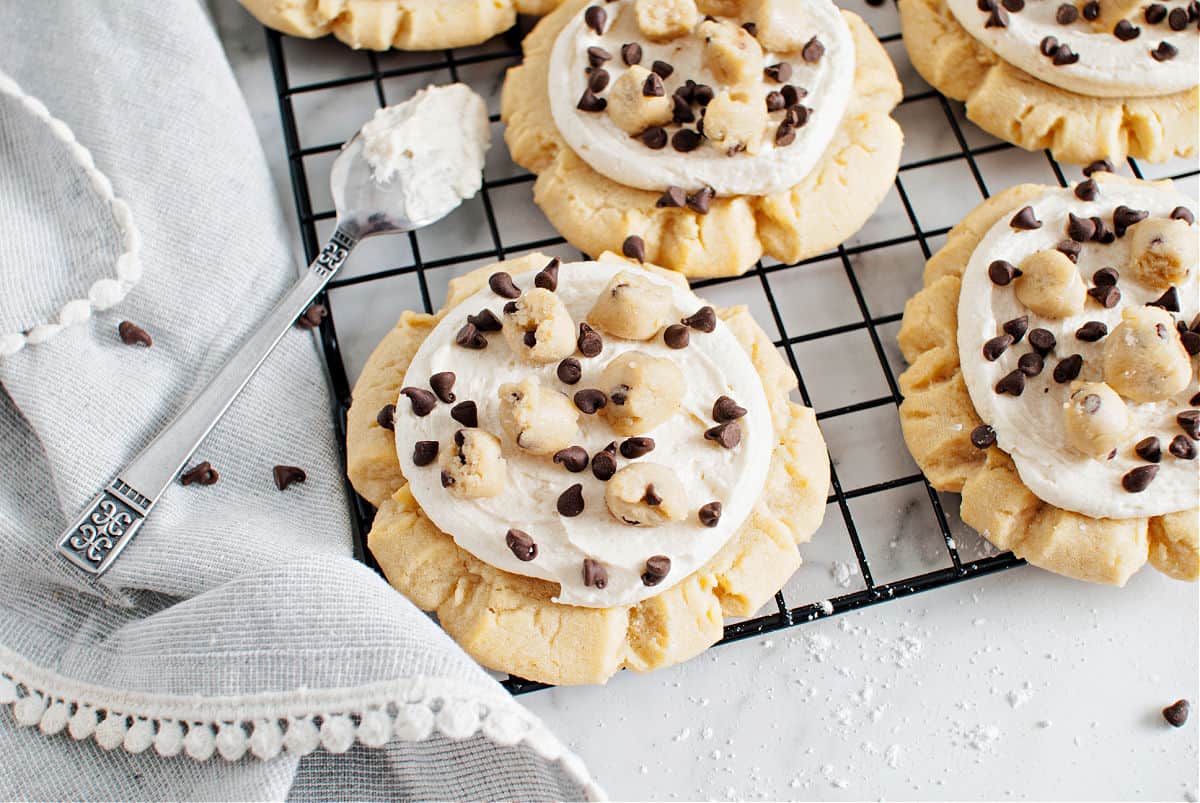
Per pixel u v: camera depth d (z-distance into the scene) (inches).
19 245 15.9
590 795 14.1
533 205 17.3
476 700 14.1
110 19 17.0
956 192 17.6
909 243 17.4
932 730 15.6
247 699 14.3
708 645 15.1
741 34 16.3
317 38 17.9
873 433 16.6
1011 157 17.7
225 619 14.6
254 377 16.0
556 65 16.7
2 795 14.6
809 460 15.6
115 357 15.9
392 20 17.3
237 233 16.4
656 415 15.0
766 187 16.3
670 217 16.4
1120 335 15.3
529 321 15.2
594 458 15.0
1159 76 16.7
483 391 15.3
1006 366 15.7
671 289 15.6
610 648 15.0
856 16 17.5
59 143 16.2
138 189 16.4
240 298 16.3
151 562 15.2
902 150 17.7
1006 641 15.9
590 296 15.7
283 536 15.5
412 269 17.0
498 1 17.4
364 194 16.6
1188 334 15.5
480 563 15.2
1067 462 15.3
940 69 17.4
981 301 15.8
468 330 15.4
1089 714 15.7
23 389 15.5
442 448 15.1
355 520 16.1
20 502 15.6
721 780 15.4
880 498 16.3
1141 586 16.1
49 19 17.1
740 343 15.9
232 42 18.1
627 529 14.9
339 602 14.6
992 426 15.5
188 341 16.0
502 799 14.6
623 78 16.1
